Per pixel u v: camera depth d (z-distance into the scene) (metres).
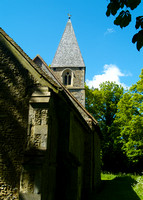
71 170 7.76
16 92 7.42
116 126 29.22
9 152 6.96
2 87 7.56
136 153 22.17
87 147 12.74
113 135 28.41
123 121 24.64
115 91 33.09
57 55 24.67
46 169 6.39
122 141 25.56
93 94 31.70
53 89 7.12
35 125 6.55
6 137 7.11
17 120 7.19
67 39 25.88
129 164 28.14
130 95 24.66
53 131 7.29
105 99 32.56
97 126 13.70
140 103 22.70
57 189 7.75
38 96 6.82
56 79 13.42
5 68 7.69
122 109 24.78
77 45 25.20
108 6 3.23
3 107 7.40
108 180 20.23
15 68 7.61
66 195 7.67
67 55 24.38
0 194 6.62
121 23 3.20
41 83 7.28
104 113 31.83
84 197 11.54
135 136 22.47
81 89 21.77
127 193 13.10
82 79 22.97
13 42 7.85
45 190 6.26
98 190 14.37
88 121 12.98
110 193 13.12
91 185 12.41
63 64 23.73
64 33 26.52
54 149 7.37
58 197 7.68
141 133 21.86
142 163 27.31
